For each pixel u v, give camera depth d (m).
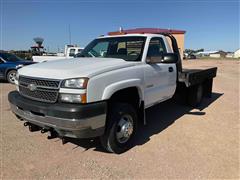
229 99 8.14
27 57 23.59
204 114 6.08
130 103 4.06
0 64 11.36
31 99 3.46
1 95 8.16
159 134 4.61
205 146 4.04
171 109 6.59
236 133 4.68
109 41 4.85
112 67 3.51
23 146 3.94
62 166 3.33
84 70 3.23
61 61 4.02
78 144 4.07
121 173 3.16
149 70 4.26
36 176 3.07
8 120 5.30
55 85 3.16
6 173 3.12
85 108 2.98
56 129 3.20
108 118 3.49
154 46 4.65
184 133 4.67
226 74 18.56
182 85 6.06
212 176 3.10
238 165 3.39
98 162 3.46
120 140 3.74
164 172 3.19
